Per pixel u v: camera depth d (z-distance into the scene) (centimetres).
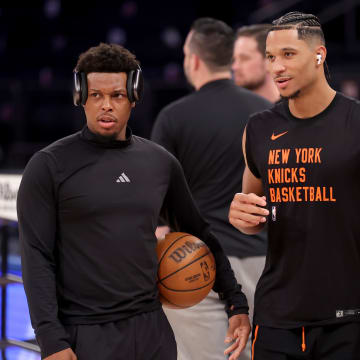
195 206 568
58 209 484
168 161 530
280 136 522
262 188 571
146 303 500
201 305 691
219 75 736
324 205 499
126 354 480
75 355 462
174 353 516
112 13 3103
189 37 753
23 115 2489
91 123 487
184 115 714
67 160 485
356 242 497
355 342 495
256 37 836
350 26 2206
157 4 3058
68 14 3114
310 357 508
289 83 496
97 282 479
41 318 458
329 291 499
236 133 711
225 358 695
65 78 3058
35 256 471
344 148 493
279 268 522
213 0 1947
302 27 489
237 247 698
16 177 787
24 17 3111
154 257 508
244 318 567
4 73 3114
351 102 508
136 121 2155
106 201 483
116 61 477
